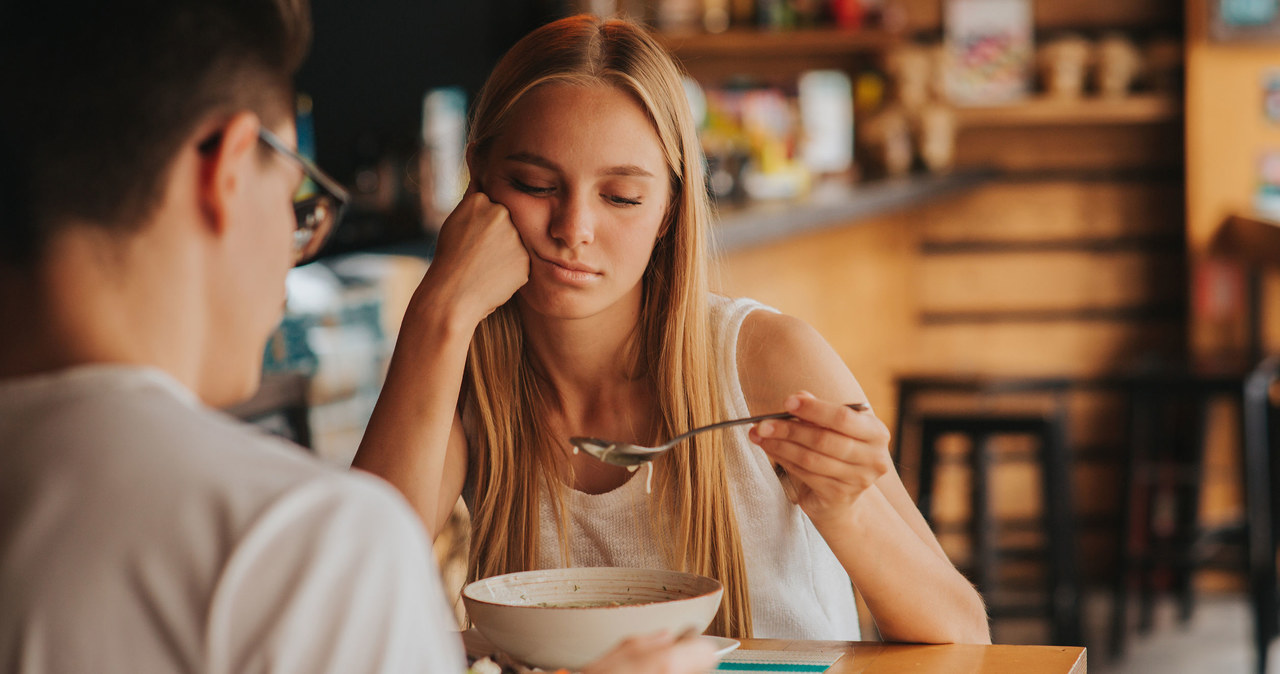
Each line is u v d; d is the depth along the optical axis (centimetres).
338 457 245
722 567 129
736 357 133
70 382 62
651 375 133
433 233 308
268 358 231
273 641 56
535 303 126
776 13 554
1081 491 586
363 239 316
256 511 58
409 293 273
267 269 70
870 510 117
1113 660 464
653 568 127
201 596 57
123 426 60
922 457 407
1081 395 586
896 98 559
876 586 116
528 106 121
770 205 360
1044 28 575
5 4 64
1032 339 591
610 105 120
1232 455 541
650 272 132
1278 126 538
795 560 136
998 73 573
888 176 521
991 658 111
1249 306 535
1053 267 587
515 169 122
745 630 129
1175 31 564
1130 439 464
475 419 137
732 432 133
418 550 60
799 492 114
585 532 133
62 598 58
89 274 63
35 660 58
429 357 119
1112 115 556
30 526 59
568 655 100
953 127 582
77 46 63
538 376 136
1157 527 502
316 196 95
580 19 127
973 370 498
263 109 68
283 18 70
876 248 523
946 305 597
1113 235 581
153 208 64
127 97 63
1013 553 430
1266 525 441
